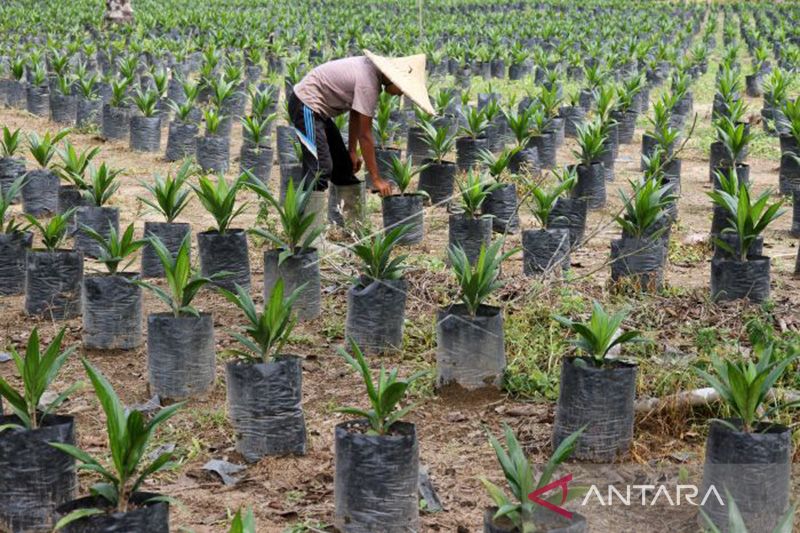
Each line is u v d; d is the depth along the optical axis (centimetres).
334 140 862
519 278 752
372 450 428
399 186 934
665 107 1430
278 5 3847
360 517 432
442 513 454
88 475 486
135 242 660
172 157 1334
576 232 934
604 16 3612
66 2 3525
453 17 3500
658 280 772
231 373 504
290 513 449
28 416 440
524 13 4031
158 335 573
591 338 508
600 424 500
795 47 2745
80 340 682
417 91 792
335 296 769
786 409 532
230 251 760
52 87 1673
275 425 502
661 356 612
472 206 847
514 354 631
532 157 1223
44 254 714
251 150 1211
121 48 2336
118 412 379
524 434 534
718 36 3647
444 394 584
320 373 622
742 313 705
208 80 1802
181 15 3123
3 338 679
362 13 3462
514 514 366
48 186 1021
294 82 1698
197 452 511
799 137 1178
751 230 741
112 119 1459
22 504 436
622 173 1368
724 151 1275
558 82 1870
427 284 757
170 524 438
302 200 715
